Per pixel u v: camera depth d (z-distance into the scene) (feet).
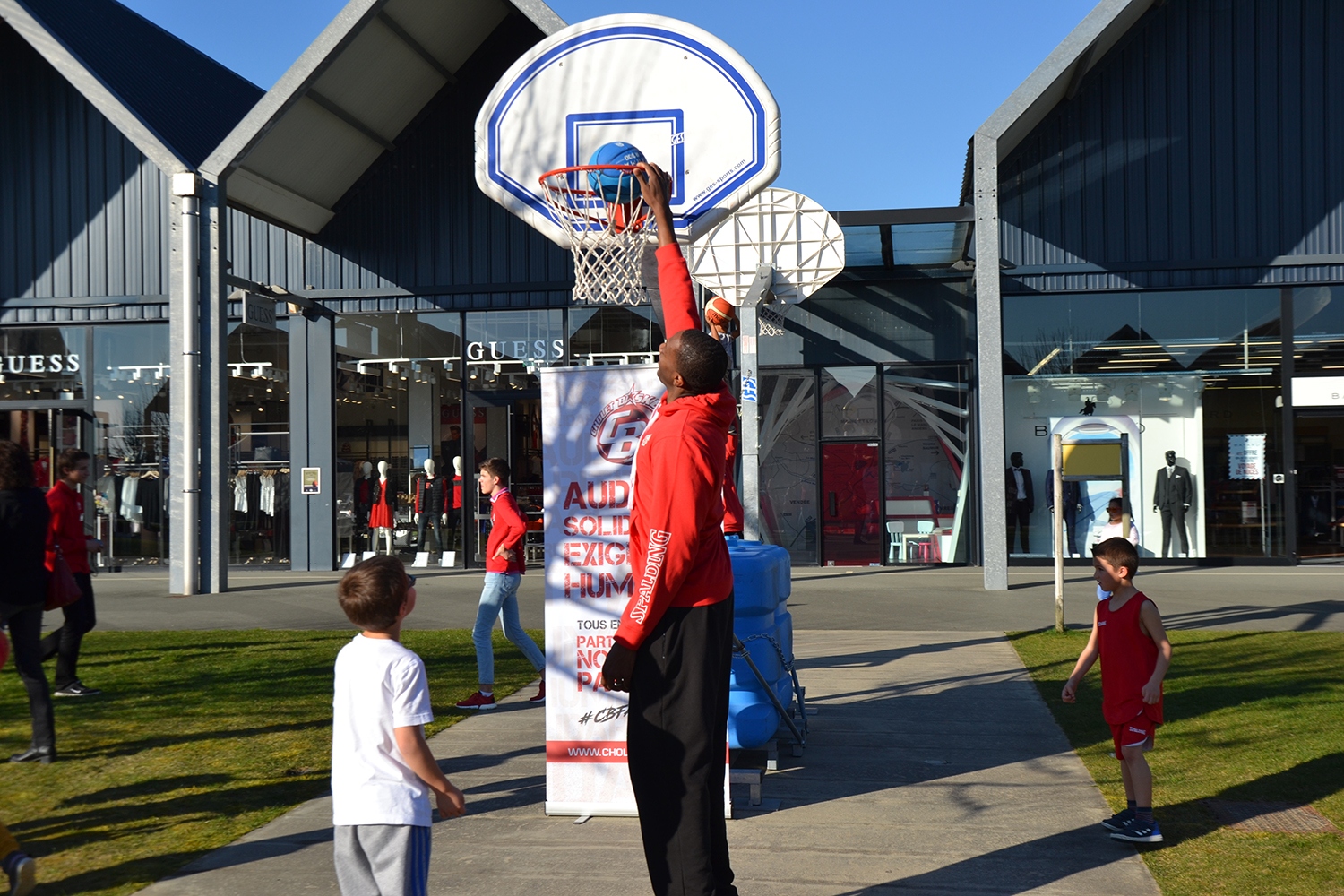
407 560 58.08
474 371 57.62
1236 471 53.67
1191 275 52.80
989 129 45.60
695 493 10.72
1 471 18.86
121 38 60.08
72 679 25.09
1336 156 51.65
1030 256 53.78
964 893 13.14
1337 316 52.37
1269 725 21.09
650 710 10.87
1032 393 55.16
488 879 13.76
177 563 47.52
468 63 56.70
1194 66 52.42
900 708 23.38
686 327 13.41
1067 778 17.99
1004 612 38.45
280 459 58.44
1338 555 53.21
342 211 58.08
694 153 28.91
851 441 56.75
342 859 10.02
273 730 21.66
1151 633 14.89
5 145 59.11
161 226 58.44
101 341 59.11
